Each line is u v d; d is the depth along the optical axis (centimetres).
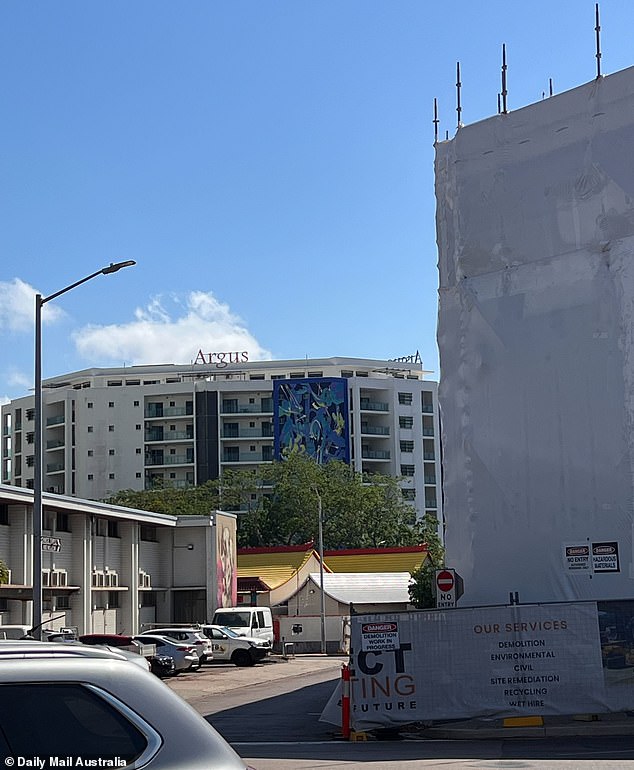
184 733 420
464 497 2522
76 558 4853
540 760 1425
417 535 10369
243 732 2012
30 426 13288
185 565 5975
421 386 13175
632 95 2356
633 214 2325
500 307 2517
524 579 2395
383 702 1817
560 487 2367
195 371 13888
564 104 2462
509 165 2542
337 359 13788
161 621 5909
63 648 438
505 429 2472
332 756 1547
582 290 2383
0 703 400
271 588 6769
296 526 9812
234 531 6494
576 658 1791
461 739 1764
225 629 4856
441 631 1827
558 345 2408
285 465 10425
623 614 1800
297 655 5884
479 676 1805
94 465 12769
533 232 2486
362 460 12662
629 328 2306
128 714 416
